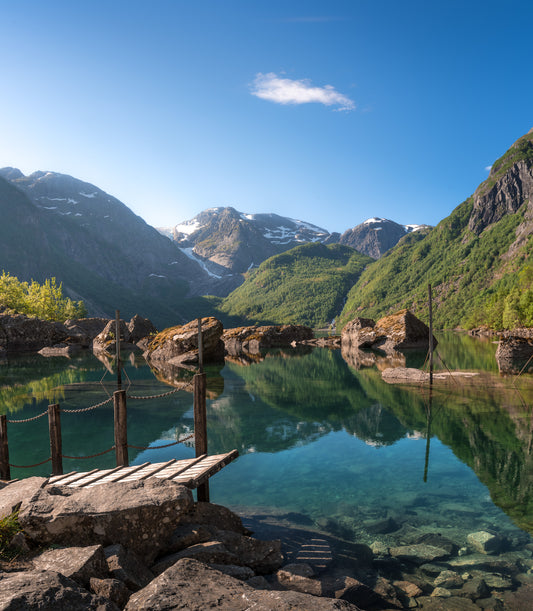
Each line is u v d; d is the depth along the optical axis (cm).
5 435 849
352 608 341
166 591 350
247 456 1039
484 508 733
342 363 2988
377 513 725
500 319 9525
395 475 897
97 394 1858
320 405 1597
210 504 652
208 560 504
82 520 517
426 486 835
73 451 1096
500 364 2667
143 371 2691
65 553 457
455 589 506
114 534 515
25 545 507
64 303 9512
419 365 2725
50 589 342
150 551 526
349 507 751
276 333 5316
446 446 1076
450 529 661
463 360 3000
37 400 1742
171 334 3500
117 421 815
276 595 351
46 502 543
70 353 4300
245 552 563
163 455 1040
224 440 1173
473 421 1289
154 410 1545
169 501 541
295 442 1146
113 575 446
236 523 655
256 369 2730
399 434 1191
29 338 4891
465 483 844
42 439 1211
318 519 706
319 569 553
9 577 365
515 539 625
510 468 917
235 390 1948
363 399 1680
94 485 616
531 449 1029
